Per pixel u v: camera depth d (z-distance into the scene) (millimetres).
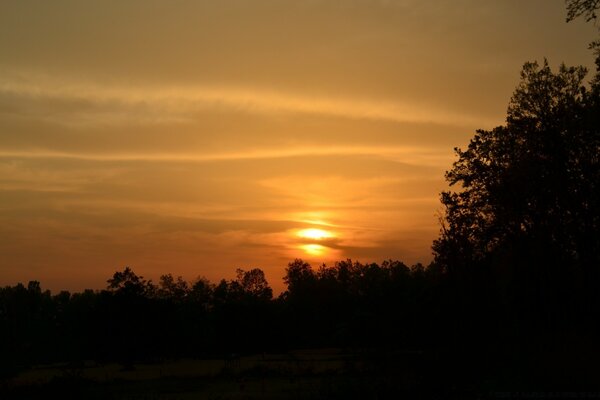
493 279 47719
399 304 82750
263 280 130875
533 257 42625
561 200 39875
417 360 41812
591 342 32562
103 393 37500
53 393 38781
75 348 98188
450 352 41781
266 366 54781
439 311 53562
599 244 40500
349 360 50219
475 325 46781
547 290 43719
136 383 45625
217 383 44031
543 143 39844
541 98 40250
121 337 78500
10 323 111000
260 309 105000
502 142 42219
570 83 40375
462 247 47438
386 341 71188
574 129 37625
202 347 100375
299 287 127125
